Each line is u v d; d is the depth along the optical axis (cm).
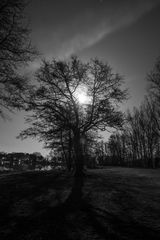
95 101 2422
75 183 1748
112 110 2394
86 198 1158
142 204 1004
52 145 3606
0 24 1156
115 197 1174
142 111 5609
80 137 2452
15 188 1527
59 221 775
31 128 2498
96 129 2519
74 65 2475
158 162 5497
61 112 2391
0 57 1238
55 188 1503
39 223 757
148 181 1878
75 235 645
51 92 2400
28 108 2231
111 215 841
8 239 622
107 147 8238
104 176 2314
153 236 631
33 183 1778
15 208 966
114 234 650
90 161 6391
